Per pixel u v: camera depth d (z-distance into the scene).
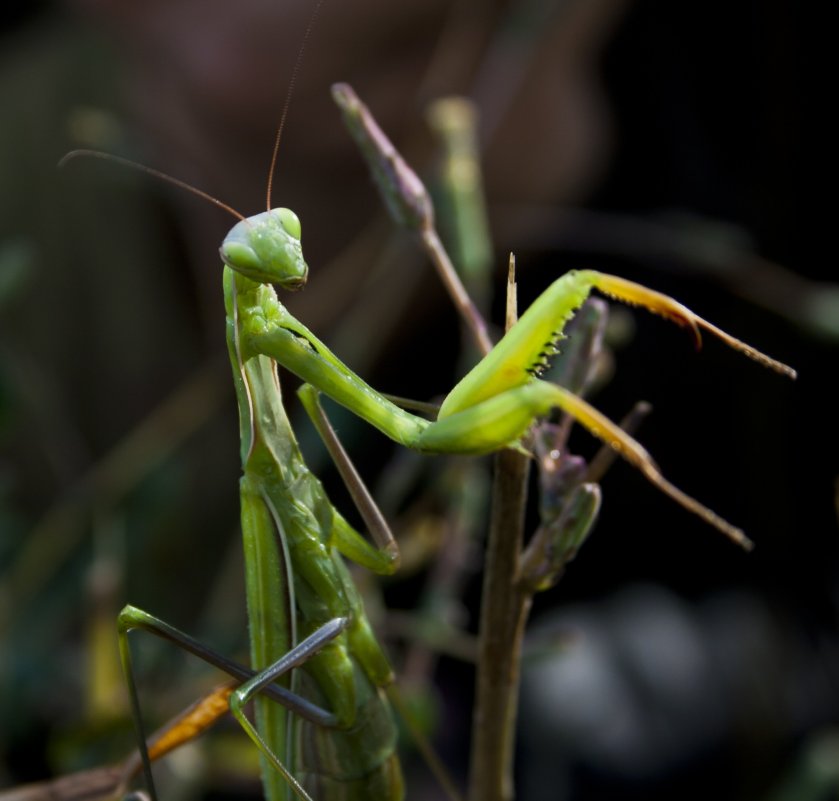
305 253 0.36
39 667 0.29
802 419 0.34
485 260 0.24
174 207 0.39
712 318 0.36
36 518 0.34
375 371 0.36
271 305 0.21
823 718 0.32
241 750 0.26
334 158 0.34
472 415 0.19
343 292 0.31
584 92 0.35
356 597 0.21
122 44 0.35
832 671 0.34
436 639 0.25
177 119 0.35
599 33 0.34
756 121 0.36
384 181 0.21
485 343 0.21
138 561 0.31
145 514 0.30
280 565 0.21
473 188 0.24
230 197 0.36
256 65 0.33
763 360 0.19
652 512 0.37
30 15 0.43
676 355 0.36
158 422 0.29
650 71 0.36
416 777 0.30
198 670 0.26
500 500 0.20
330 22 0.31
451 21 0.31
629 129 0.37
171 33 0.33
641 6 0.35
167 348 0.41
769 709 0.31
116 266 0.41
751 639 0.32
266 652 0.21
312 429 0.26
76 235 0.40
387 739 0.21
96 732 0.24
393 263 0.28
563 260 0.36
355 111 0.21
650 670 0.34
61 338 0.39
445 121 0.24
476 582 0.32
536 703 0.33
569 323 0.20
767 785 0.30
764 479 0.35
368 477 0.33
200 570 0.33
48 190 0.40
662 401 0.36
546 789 0.32
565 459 0.20
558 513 0.20
